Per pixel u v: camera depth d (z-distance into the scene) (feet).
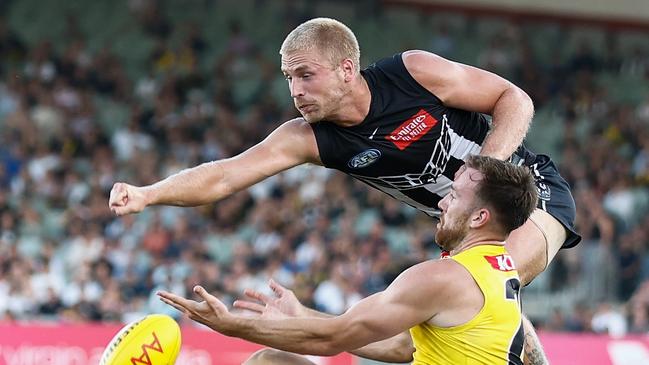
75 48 50.65
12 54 49.98
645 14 61.31
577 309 35.12
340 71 12.74
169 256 35.24
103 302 32.19
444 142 13.43
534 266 13.71
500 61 57.00
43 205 38.65
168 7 55.88
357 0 58.65
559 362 25.54
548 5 61.21
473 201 11.61
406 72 13.23
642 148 50.65
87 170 41.37
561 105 54.65
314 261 35.24
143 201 12.46
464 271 11.32
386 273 35.04
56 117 44.68
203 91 50.52
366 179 13.96
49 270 33.83
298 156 13.48
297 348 11.41
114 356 11.39
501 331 11.35
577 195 42.22
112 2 54.75
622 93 56.75
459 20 60.03
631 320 34.73
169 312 31.76
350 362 24.77
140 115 46.14
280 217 38.58
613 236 39.88
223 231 37.78
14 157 40.96
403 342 13.79
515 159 14.37
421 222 39.65
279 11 57.41
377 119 13.14
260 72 52.95
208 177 13.15
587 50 58.75
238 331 11.39
